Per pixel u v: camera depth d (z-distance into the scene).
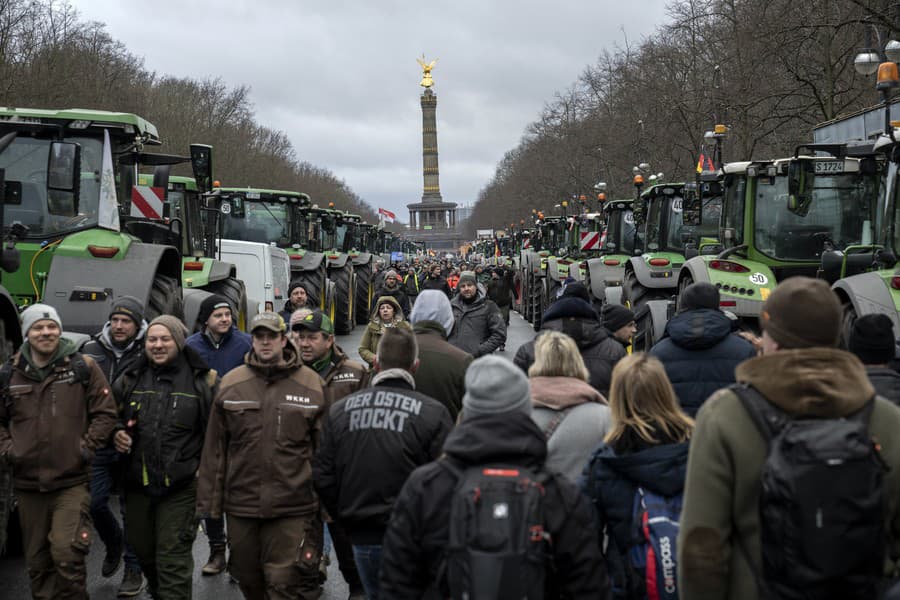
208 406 5.52
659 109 35.47
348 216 33.12
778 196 11.58
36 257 8.98
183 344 5.56
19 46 38.50
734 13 29.05
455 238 184.12
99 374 5.51
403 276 29.95
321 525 5.29
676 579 3.63
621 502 3.78
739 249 11.58
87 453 5.40
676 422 3.87
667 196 16.28
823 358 2.88
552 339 4.60
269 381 5.11
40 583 5.52
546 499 3.10
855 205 11.45
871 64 14.54
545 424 4.34
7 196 8.13
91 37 47.66
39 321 5.39
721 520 2.93
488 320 9.78
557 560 3.12
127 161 10.05
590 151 54.38
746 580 2.94
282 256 19.08
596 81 55.84
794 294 3.00
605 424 4.32
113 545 6.54
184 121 63.09
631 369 3.93
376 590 4.59
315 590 5.18
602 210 23.69
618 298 16.27
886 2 20.94
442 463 3.22
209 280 13.23
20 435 5.38
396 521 3.23
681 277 12.37
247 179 69.31
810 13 24.28
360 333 26.84
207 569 6.68
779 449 2.75
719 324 5.22
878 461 2.68
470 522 2.96
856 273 9.62
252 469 5.01
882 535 2.66
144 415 5.45
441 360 5.70
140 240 10.20
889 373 3.87
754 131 30.28
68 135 9.24
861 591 2.65
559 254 26.94
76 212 9.05
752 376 2.95
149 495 5.43
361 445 4.39
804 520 2.62
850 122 14.12
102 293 8.65
